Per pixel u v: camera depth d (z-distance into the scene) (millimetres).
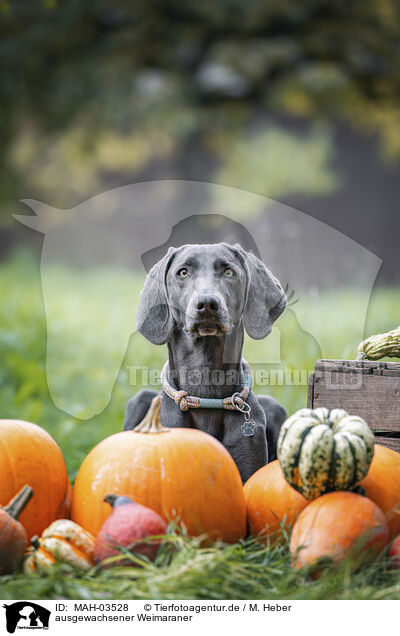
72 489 3715
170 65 20703
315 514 3039
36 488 3381
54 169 24234
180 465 3271
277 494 3416
